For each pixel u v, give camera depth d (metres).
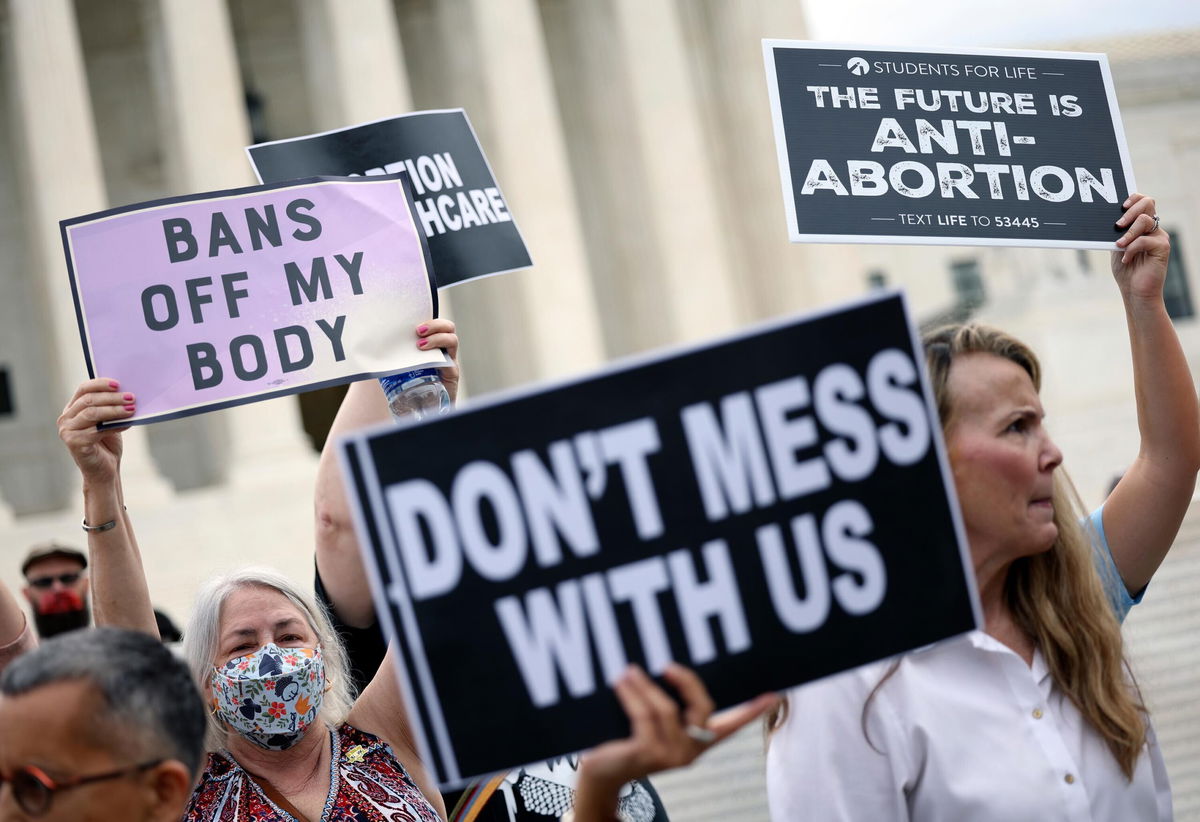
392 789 4.39
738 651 2.91
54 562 8.52
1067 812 3.59
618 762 2.79
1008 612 3.89
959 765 3.62
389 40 33.78
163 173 36.31
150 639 3.14
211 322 4.96
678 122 35.34
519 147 34.34
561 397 2.94
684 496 2.94
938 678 3.70
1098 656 3.77
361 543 2.89
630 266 36.31
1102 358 39.25
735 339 2.98
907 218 4.77
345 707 4.64
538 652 2.89
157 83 34.03
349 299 5.08
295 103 37.53
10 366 35.03
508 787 4.75
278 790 4.35
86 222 4.96
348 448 2.90
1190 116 43.12
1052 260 40.16
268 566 4.61
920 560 2.96
